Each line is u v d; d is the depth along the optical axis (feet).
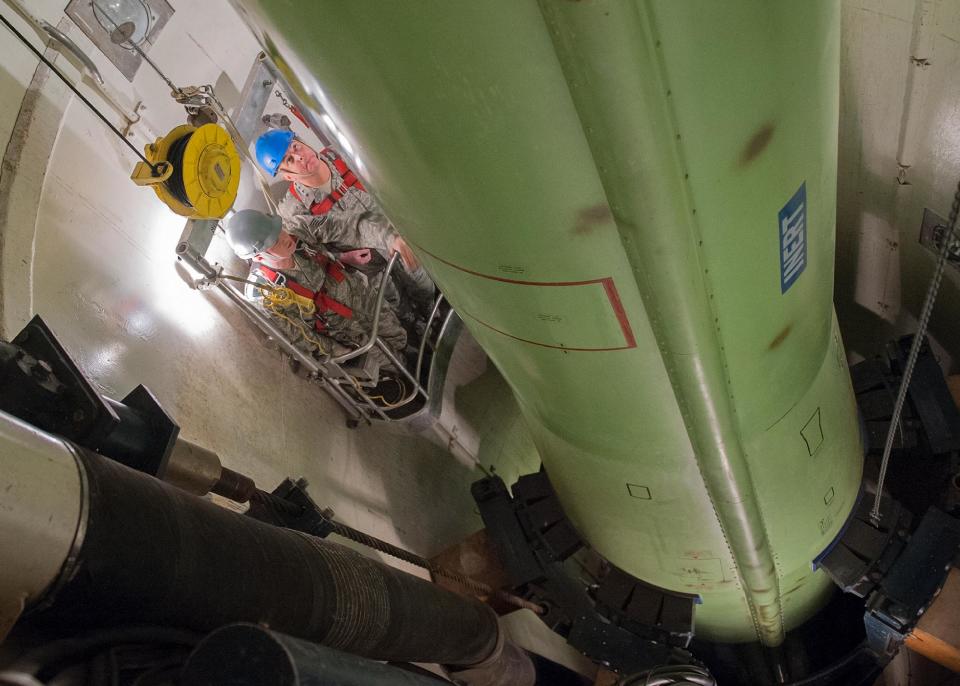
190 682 6.39
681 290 10.43
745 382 12.91
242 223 15.21
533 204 9.39
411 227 10.54
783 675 21.84
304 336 16.78
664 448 13.92
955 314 20.20
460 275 11.14
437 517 21.88
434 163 9.00
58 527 6.93
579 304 10.88
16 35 11.84
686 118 8.72
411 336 20.25
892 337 23.08
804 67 9.33
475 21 7.45
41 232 12.80
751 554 16.15
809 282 12.51
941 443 18.74
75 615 7.32
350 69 8.09
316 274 16.76
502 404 25.96
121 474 7.86
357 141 9.20
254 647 6.32
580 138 8.66
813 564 18.21
